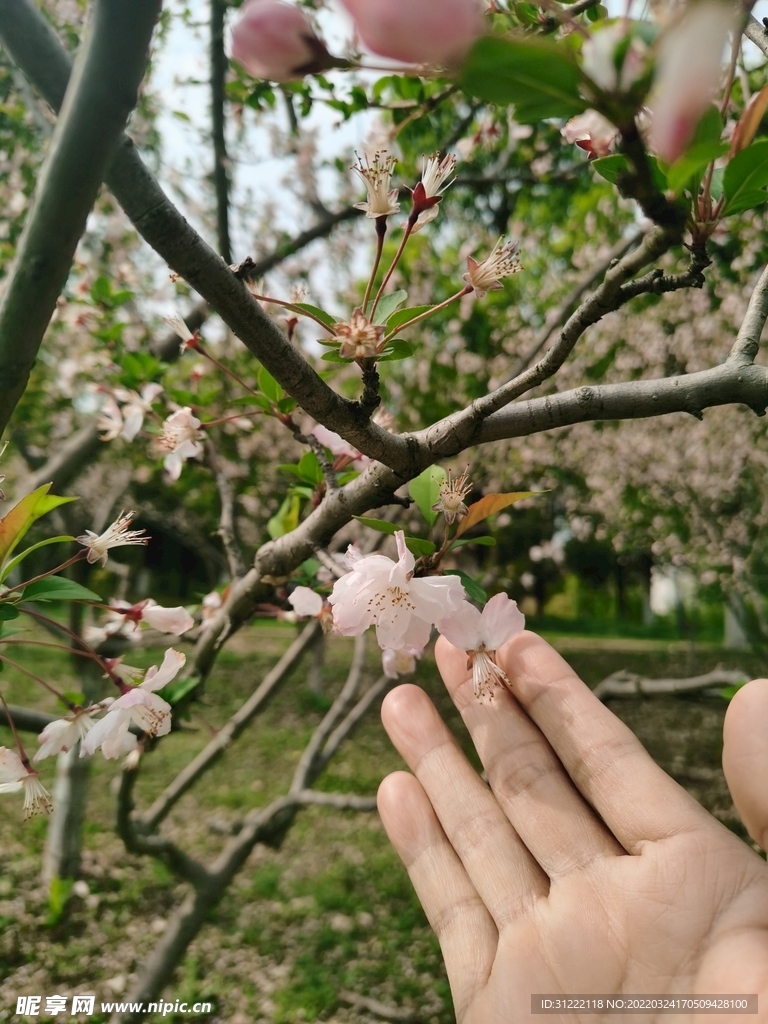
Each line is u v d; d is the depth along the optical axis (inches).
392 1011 24.5
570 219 39.8
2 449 7.1
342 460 10.3
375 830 36.6
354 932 28.9
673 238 4.5
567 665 9.1
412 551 8.0
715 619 96.3
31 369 6.6
